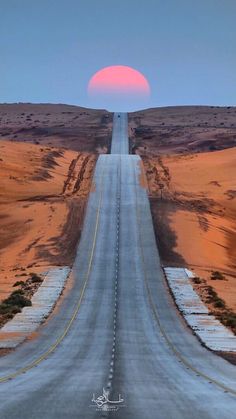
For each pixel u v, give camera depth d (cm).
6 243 7762
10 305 4438
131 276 5769
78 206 9231
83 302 4709
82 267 6141
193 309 4503
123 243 7206
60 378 2156
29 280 5538
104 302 4728
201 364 2662
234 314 4331
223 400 1775
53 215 8756
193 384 2092
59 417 1477
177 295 5016
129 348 3152
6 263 6750
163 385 2058
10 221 8650
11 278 5759
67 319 4088
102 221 8306
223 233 8519
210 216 9288
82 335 3553
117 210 8975
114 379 2170
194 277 5819
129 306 4600
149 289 5259
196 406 1678
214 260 6994
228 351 3111
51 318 4116
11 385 1962
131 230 7850
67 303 4662
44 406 1611
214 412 1600
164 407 1655
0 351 2966
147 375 2306
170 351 3077
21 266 6500
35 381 2062
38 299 4769
